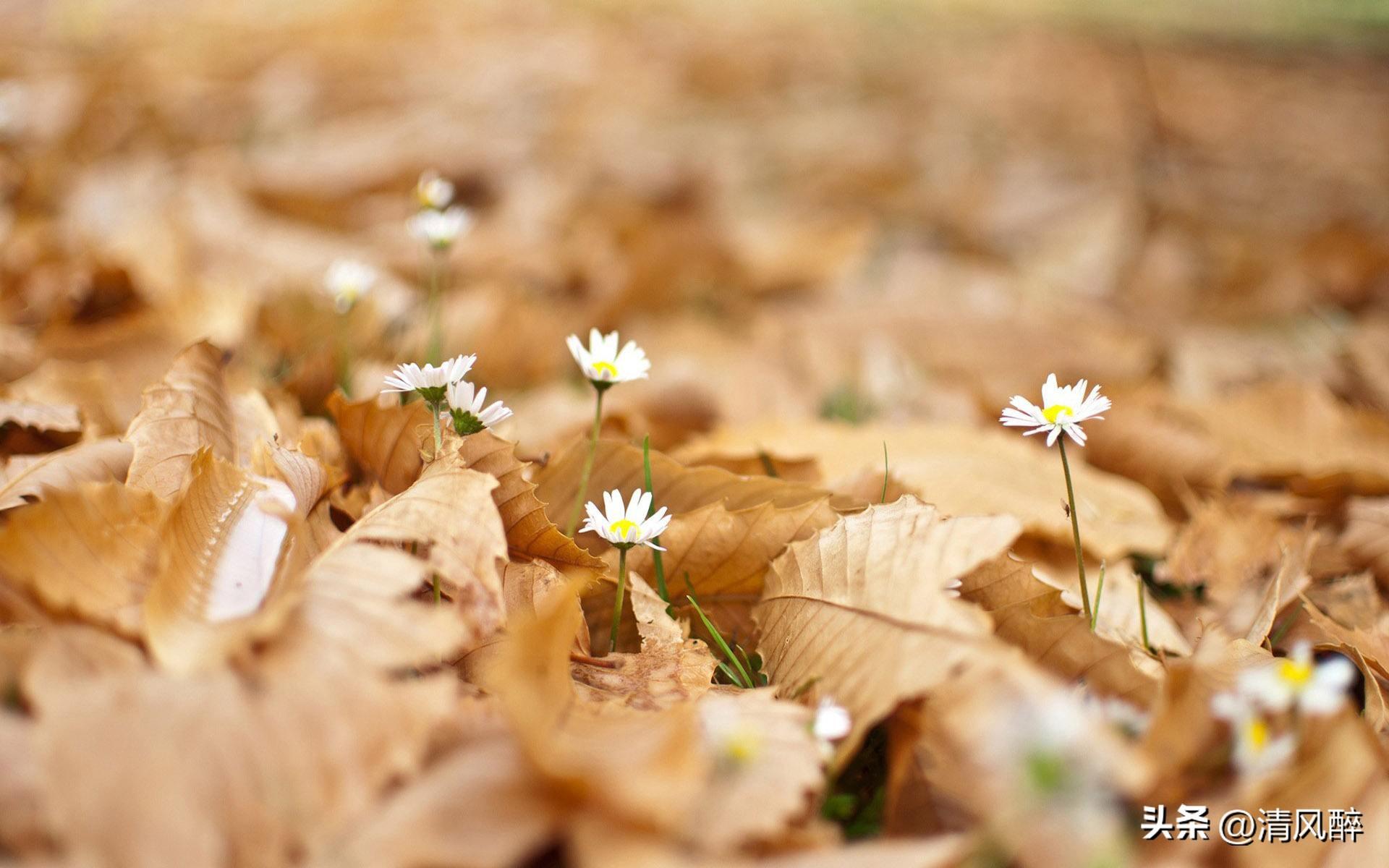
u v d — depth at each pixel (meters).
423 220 0.76
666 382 0.90
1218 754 0.55
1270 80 3.06
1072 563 0.67
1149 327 1.27
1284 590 0.64
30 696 0.52
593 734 0.54
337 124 1.88
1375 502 0.70
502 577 0.59
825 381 1.01
